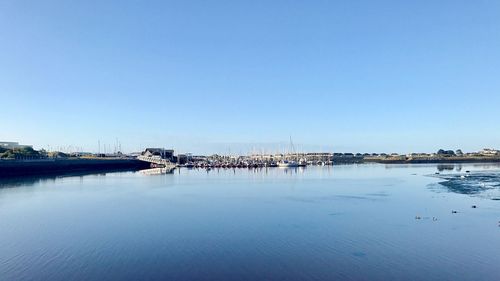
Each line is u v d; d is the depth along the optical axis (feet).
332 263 110.22
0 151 630.74
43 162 529.86
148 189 320.29
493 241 130.31
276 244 130.41
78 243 133.28
